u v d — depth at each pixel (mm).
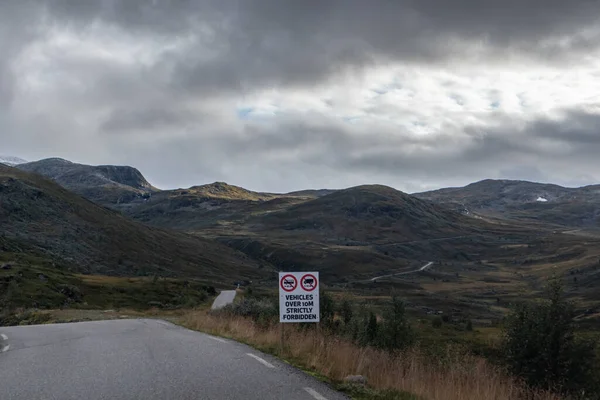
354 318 25984
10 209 170250
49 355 14023
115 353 13969
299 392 8617
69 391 8883
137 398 8250
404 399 8570
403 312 29953
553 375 17109
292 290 13977
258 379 9742
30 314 48250
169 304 93312
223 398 8195
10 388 9250
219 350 14164
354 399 8305
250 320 22422
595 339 17828
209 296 109750
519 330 17984
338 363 11180
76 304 82188
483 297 199125
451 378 10234
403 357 12930
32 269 94812
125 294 97062
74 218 191375
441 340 33719
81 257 159375
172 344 15906
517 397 10852
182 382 9484
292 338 14914
